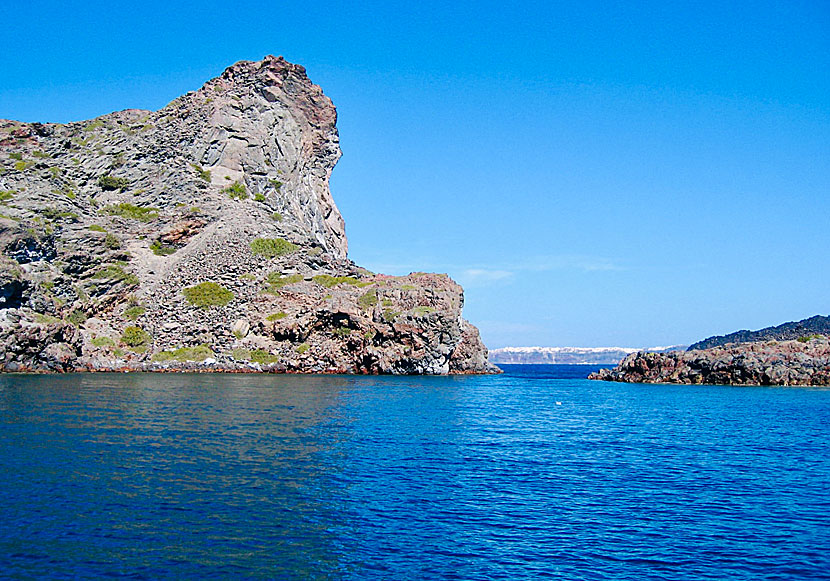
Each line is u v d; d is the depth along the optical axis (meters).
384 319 110.50
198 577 20.30
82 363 96.44
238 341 109.62
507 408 69.00
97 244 116.94
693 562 22.73
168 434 41.94
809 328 169.88
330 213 176.75
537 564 22.23
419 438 45.22
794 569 22.31
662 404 78.44
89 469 31.58
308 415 53.91
